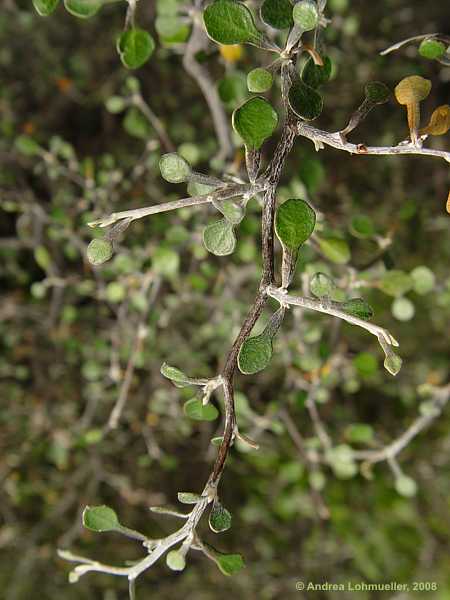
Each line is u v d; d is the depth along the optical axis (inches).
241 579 23.0
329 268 11.8
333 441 21.0
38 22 21.7
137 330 15.6
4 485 22.2
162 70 21.0
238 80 11.7
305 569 23.2
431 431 23.5
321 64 6.8
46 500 23.1
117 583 23.2
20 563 22.2
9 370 21.8
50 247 20.3
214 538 23.5
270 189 6.7
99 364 19.6
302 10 6.6
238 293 16.1
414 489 13.0
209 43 12.1
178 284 16.7
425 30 20.7
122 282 14.3
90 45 22.5
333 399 22.6
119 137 23.0
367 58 19.3
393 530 23.1
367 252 14.1
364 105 6.8
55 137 16.1
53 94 23.4
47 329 20.9
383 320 22.8
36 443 21.6
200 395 7.9
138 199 18.2
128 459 23.4
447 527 23.5
